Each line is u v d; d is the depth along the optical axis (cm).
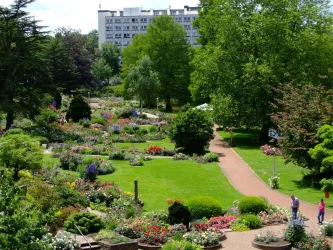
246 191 3616
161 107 9225
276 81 5162
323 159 3291
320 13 5741
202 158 4653
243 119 5425
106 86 12000
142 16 19250
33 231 1318
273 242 2455
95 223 2478
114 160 4659
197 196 3234
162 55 8588
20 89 5703
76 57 10881
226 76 5481
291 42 5388
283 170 4234
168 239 2458
